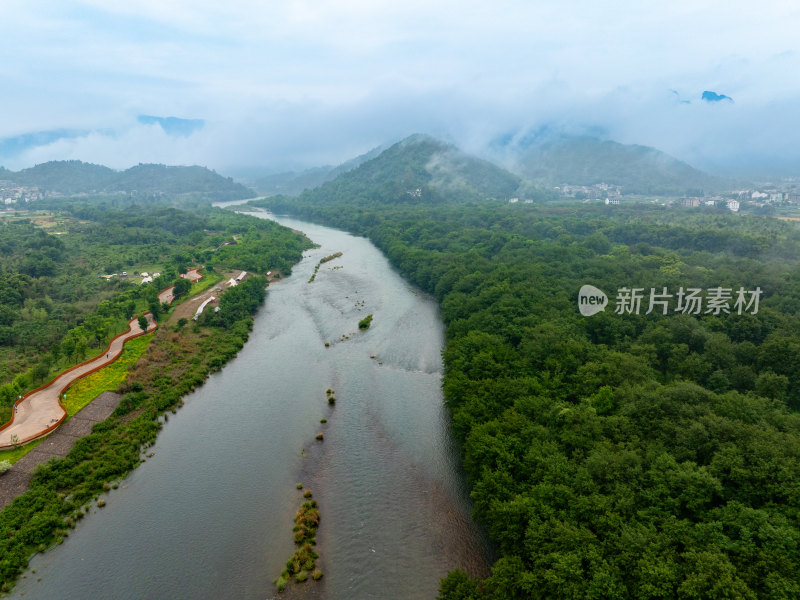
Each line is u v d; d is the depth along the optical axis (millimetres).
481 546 60312
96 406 89062
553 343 90188
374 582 55656
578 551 46781
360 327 136250
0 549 57031
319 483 72625
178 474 74062
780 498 49750
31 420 82625
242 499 68938
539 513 52469
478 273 150500
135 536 61688
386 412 92312
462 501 68438
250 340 130375
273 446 81750
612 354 86000
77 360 107438
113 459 74875
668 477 53000
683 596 41031
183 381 102125
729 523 47125
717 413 64250
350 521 64938
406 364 112938
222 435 84812
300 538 61375
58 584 54688
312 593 54219
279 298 169625
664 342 92500
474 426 69625
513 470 60938
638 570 44031
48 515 62344
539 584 45719
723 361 84938
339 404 95500
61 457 74375
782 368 81438
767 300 114938
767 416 64562
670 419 64062
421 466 76500
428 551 59906
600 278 143500
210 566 57594
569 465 57938
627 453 57312
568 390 78188
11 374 96938
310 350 122312
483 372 85125
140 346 118125
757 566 42500
